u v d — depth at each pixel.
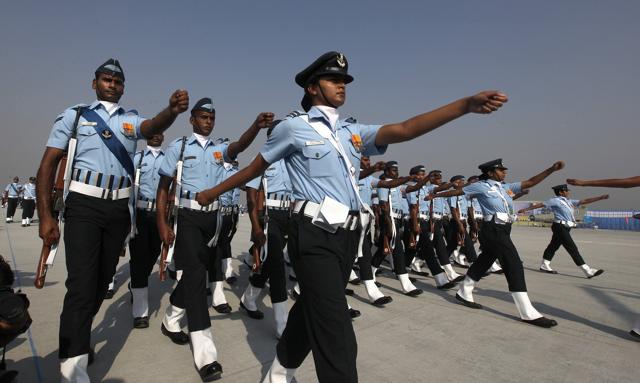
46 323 3.60
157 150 4.82
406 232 6.85
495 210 4.47
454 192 6.05
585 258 9.38
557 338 3.60
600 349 3.33
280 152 1.92
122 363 2.83
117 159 2.49
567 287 5.99
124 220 2.57
